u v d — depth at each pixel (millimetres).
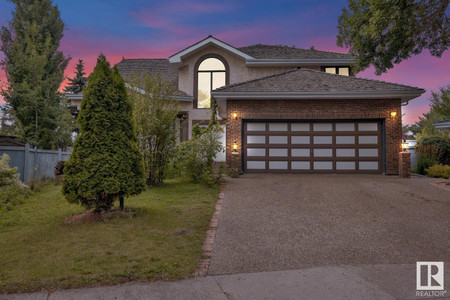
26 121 17016
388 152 12438
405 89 12125
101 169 6117
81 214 6688
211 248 4801
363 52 10555
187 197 8375
